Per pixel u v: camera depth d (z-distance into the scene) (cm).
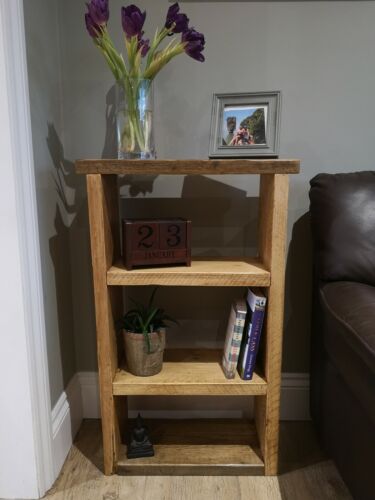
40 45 117
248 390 117
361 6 129
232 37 132
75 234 144
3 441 112
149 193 141
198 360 132
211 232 143
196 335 149
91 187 106
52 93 127
